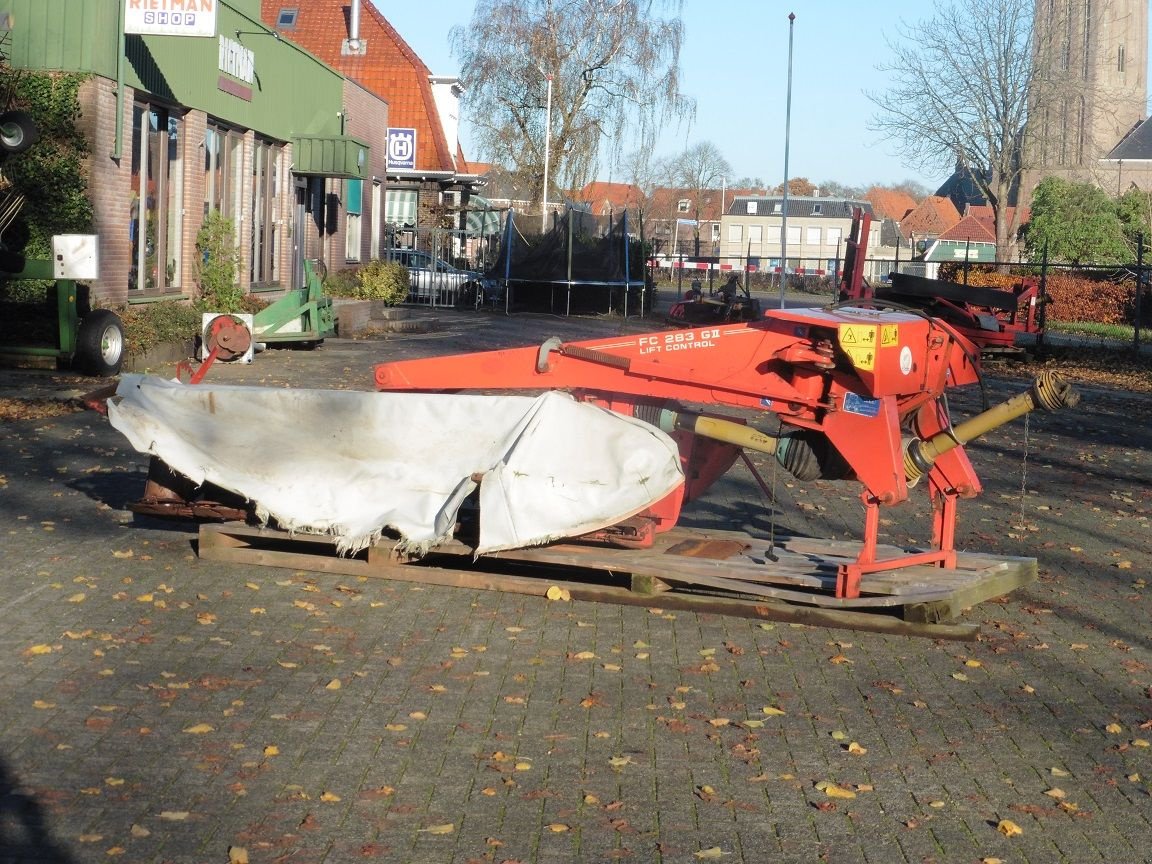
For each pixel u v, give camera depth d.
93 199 18.69
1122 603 8.05
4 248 17.00
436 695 6.00
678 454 7.46
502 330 30.92
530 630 7.03
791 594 7.24
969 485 7.63
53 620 6.86
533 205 53.25
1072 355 29.95
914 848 4.64
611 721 5.75
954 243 96.19
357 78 48.41
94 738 5.34
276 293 28.09
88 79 18.42
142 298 20.84
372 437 7.95
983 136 54.38
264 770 5.10
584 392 8.06
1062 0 55.25
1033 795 5.12
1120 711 6.10
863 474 7.14
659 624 7.21
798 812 4.90
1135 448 15.69
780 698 6.12
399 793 4.95
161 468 8.41
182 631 6.78
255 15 26.88
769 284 68.81
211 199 24.67
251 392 8.09
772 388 7.35
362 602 7.43
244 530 7.99
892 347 6.91
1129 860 4.60
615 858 4.48
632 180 57.50
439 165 48.03
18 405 14.15
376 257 39.78
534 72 52.50
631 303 41.47
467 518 7.90
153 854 4.39
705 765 5.31
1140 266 30.91
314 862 4.39
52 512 9.33
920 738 5.68
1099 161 64.19
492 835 4.63
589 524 7.44
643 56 51.84
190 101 22.61
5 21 18.30
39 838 4.46
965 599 7.24
